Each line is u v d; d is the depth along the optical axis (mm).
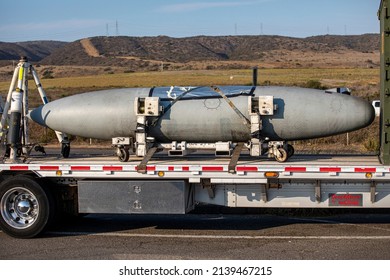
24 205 10398
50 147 24359
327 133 10969
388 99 9555
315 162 10312
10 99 11758
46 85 77375
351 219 11508
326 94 11016
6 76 124375
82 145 25422
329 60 176500
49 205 10312
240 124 10844
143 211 10156
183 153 11102
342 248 9320
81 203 10375
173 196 10070
